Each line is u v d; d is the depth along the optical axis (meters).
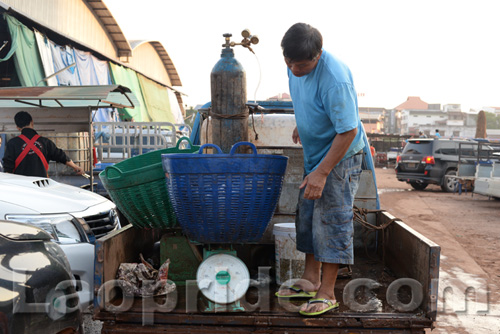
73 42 19.06
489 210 12.98
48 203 4.09
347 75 2.71
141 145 9.77
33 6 18.58
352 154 2.77
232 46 3.23
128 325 2.55
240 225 2.73
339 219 2.69
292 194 3.69
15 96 6.45
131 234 3.30
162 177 3.03
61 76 16.86
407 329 2.45
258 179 2.67
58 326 2.42
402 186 20.70
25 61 14.40
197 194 2.66
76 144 7.37
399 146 41.31
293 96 2.99
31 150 5.77
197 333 2.49
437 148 17.92
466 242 8.63
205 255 2.87
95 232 4.30
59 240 3.90
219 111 3.16
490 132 105.56
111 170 3.10
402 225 3.26
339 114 2.62
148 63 36.06
